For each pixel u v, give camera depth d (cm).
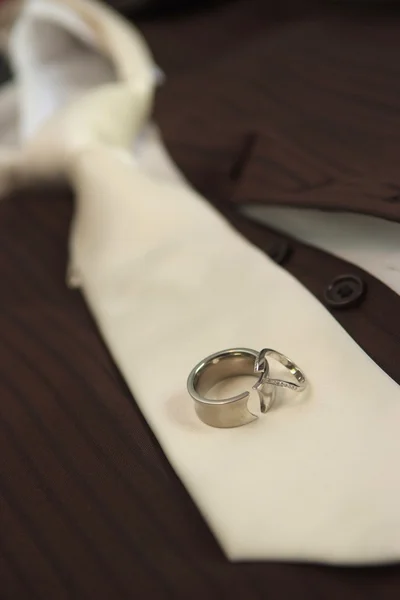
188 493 21
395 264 25
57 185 38
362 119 31
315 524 19
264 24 47
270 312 23
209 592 19
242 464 20
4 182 40
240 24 48
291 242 28
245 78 38
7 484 23
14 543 21
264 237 29
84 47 49
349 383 21
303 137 32
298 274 27
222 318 24
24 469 23
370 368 21
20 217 38
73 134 35
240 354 22
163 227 29
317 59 37
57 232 35
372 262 26
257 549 19
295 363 22
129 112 39
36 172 37
